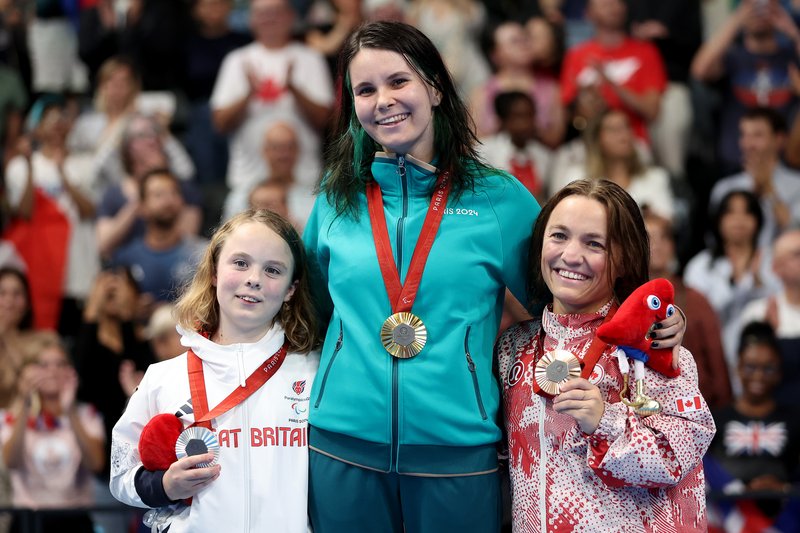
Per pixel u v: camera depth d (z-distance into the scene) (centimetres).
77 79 3200
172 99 2853
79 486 1912
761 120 2450
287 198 2366
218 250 1183
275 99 2595
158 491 1107
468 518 1102
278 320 1183
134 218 2438
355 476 1113
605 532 1062
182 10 2912
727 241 2280
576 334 1105
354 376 1108
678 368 1085
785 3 2816
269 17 2628
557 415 1083
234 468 1120
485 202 1148
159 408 1156
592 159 2405
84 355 2019
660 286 1060
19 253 2502
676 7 2816
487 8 3034
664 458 1044
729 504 1727
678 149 2638
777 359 1903
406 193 1153
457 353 1098
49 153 2578
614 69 2641
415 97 1116
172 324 1970
